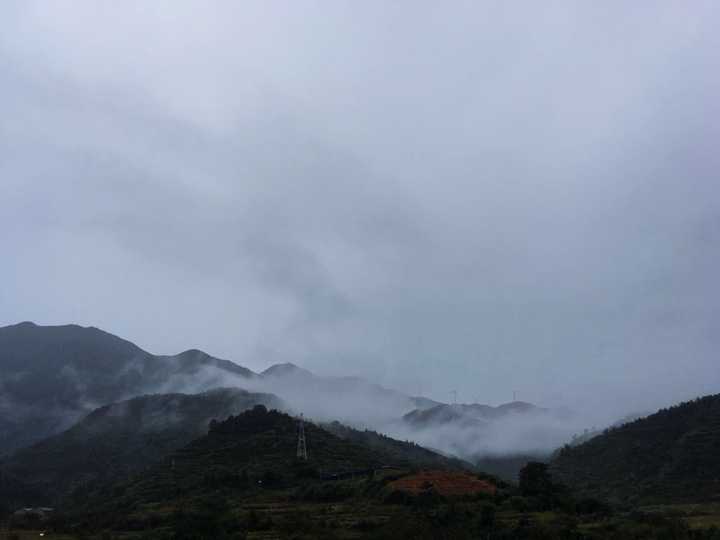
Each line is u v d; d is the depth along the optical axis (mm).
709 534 88312
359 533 85875
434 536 83438
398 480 111938
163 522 98875
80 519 113000
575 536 84312
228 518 96062
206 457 147375
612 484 148875
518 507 99250
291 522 91750
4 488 156000
